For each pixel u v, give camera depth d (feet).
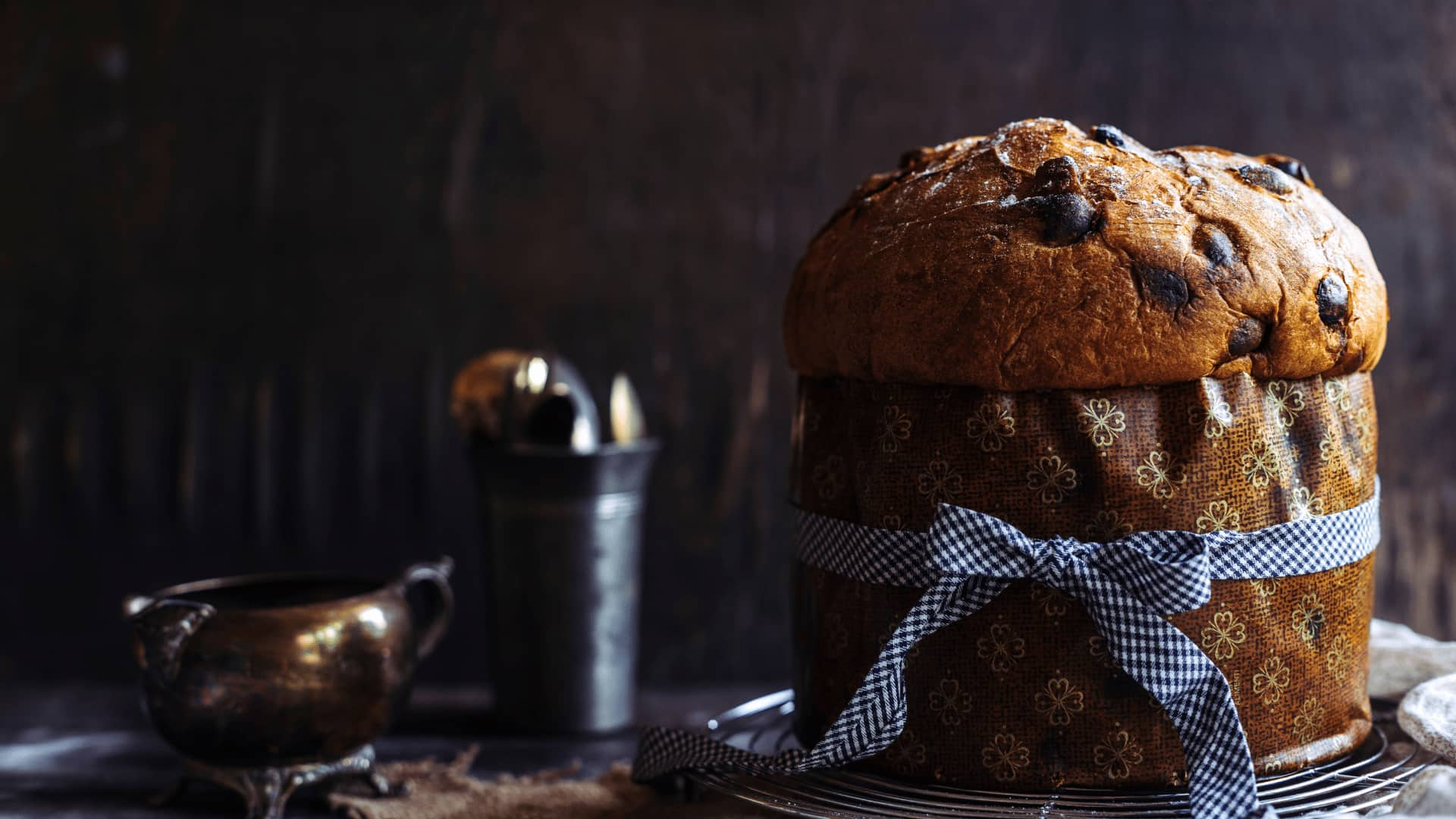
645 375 3.50
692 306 3.48
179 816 2.77
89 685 3.51
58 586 3.51
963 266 2.38
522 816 2.67
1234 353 2.36
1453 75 3.41
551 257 3.48
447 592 2.94
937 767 2.42
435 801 2.74
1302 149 3.43
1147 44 3.43
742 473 3.51
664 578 3.55
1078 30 3.43
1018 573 2.35
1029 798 2.38
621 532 3.14
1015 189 2.42
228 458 3.49
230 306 3.47
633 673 3.21
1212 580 2.36
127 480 3.49
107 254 3.47
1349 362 2.44
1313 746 2.43
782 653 3.56
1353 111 3.42
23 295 3.47
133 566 3.51
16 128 3.45
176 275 3.47
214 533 3.50
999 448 2.38
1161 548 2.34
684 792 2.68
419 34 3.45
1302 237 2.41
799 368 2.58
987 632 2.39
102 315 3.47
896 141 3.45
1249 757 2.32
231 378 3.48
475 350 3.49
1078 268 2.35
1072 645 2.37
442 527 3.52
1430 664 2.68
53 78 3.45
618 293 3.48
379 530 3.52
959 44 3.44
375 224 3.47
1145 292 2.34
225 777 2.72
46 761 3.00
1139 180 2.41
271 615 2.67
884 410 2.44
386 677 2.74
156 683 2.66
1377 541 2.53
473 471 3.15
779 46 3.45
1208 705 2.35
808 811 2.38
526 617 3.11
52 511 3.49
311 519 3.50
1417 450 3.44
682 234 3.47
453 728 3.18
